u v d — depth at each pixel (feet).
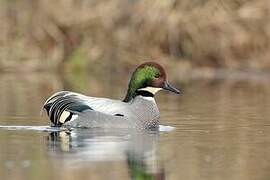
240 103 56.80
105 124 43.34
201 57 85.10
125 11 85.15
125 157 34.58
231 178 30.50
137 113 44.11
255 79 77.46
